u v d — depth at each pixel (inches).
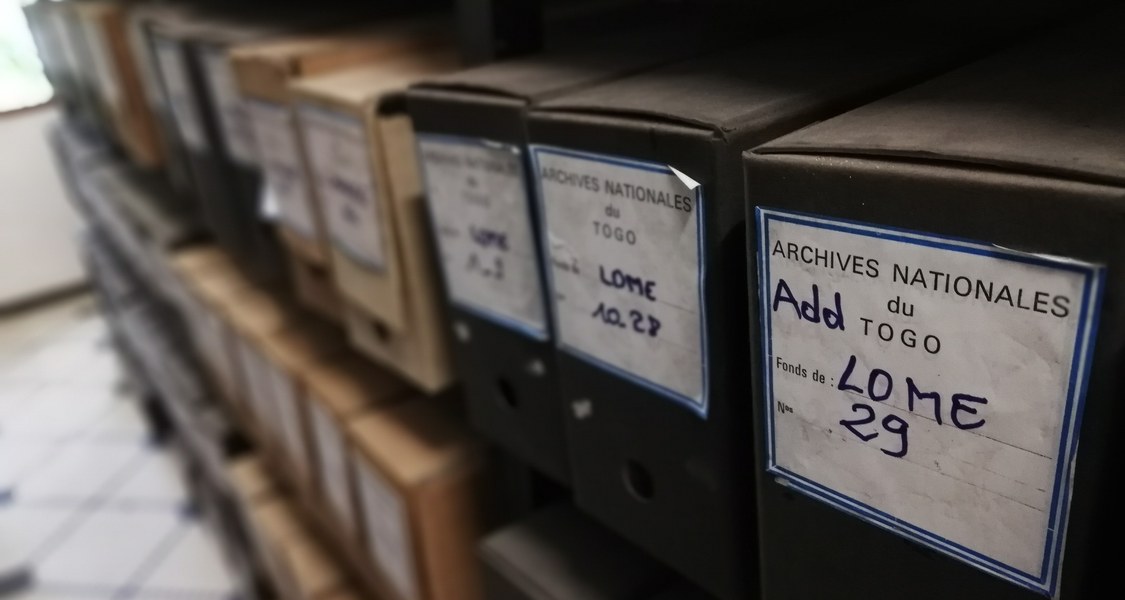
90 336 119.0
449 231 22.6
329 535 46.1
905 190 11.1
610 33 25.3
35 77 119.3
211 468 63.8
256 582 61.1
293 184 30.5
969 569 12.5
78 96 71.4
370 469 31.9
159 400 87.6
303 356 40.0
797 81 15.9
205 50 35.2
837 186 11.9
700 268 14.9
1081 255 9.8
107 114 61.7
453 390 34.8
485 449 30.8
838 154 11.9
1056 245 10.0
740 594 17.4
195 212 59.0
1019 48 16.0
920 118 12.5
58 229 127.1
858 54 17.4
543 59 22.1
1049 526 11.4
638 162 15.2
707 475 16.9
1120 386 10.2
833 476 13.9
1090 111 11.9
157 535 78.0
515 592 23.5
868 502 13.6
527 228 19.7
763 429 14.8
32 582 73.0
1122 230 9.5
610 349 18.1
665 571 23.1
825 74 16.1
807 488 14.5
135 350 84.5
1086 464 10.7
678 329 16.0
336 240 28.5
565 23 27.7
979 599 12.6
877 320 12.1
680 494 17.9
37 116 120.3
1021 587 12.0
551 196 17.8
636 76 18.2
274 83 28.8
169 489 84.7
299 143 28.7
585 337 18.7
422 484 29.2
